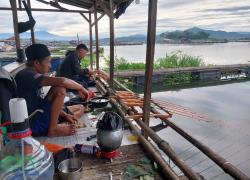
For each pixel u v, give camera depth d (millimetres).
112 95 5148
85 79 6887
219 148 6484
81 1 8312
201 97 13859
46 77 2932
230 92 15531
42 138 3092
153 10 3057
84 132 3369
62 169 2223
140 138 3100
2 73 2217
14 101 1228
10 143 1289
